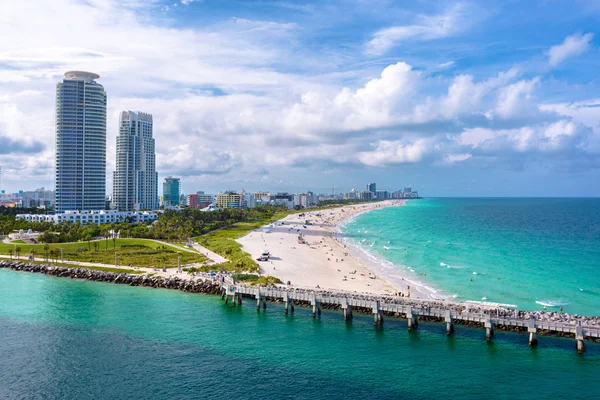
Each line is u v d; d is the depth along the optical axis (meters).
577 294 125.94
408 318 95.56
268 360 81.19
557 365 78.00
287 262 174.88
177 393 69.00
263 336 93.44
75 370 77.00
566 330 83.31
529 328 85.56
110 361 80.62
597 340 85.81
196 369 77.31
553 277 150.12
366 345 87.94
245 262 162.75
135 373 75.81
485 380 73.06
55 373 75.88
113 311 111.94
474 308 97.06
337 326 99.31
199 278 142.12
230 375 75.00
